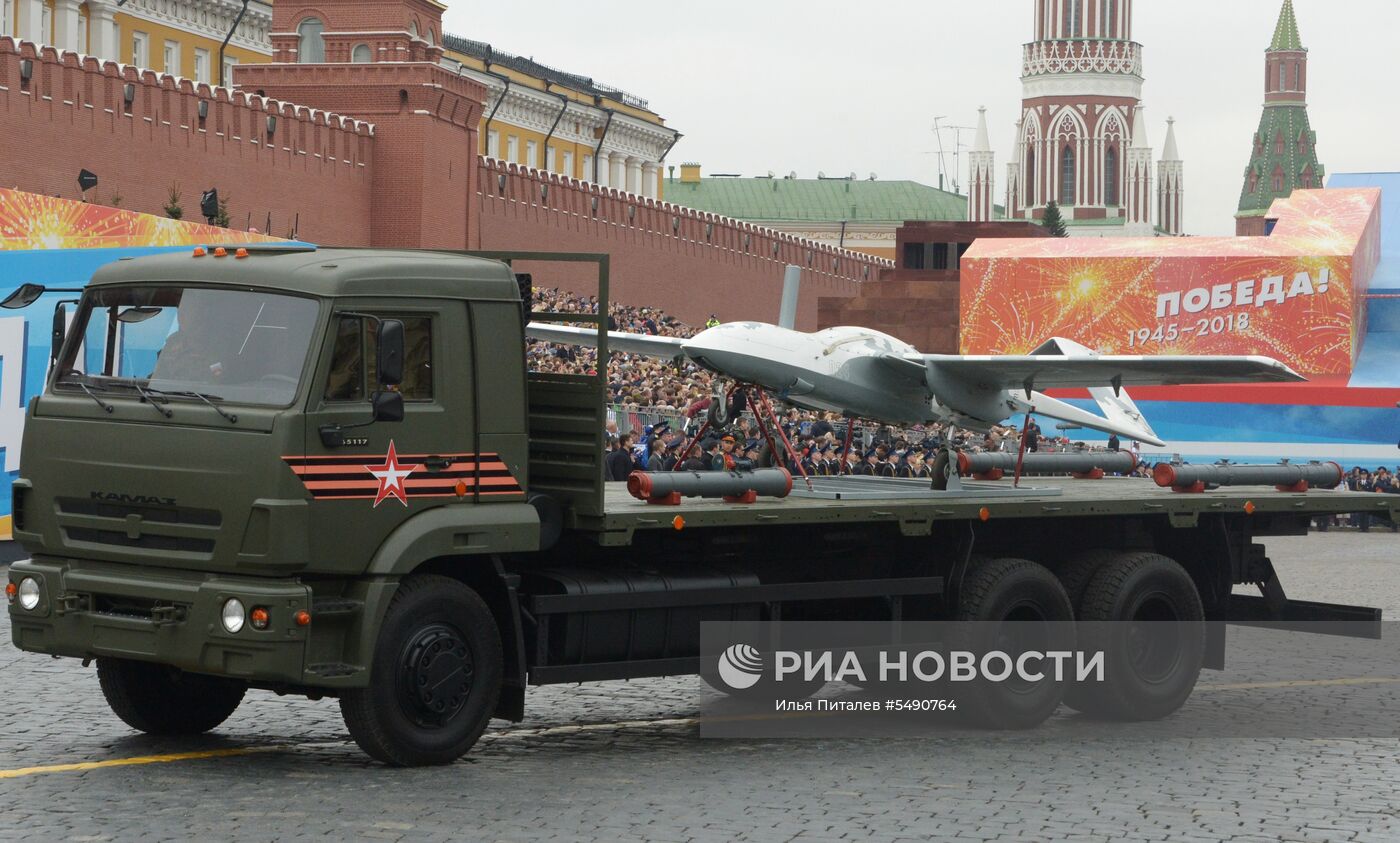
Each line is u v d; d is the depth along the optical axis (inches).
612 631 901.2
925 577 1023.6
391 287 832.3
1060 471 1299.2
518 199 4530.0
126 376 838.5
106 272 863.1
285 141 3754.9
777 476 975.0
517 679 870.4
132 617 820.6
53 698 1046.4
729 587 938.7
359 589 821.2
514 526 858.8
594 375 882.8
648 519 892.6
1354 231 4495.6
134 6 4950.8
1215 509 1150.3
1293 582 2245.3
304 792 794.8
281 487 789.9
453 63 6190.9
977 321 4626.0
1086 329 4547.2
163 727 935.7
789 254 6063.0
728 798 809.5
